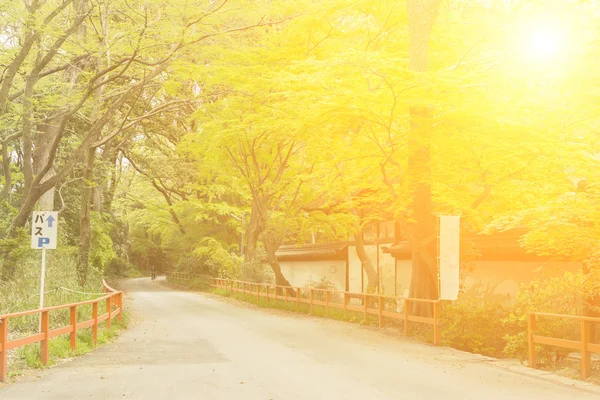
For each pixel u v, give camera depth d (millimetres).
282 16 25766
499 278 23094
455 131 17703
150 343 15805
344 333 18656
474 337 15750
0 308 17844
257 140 31688
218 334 18141
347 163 23516
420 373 11258
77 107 21469
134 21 21266
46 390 9320
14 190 34625
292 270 43344
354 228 27547
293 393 9156
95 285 28703
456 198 18953
